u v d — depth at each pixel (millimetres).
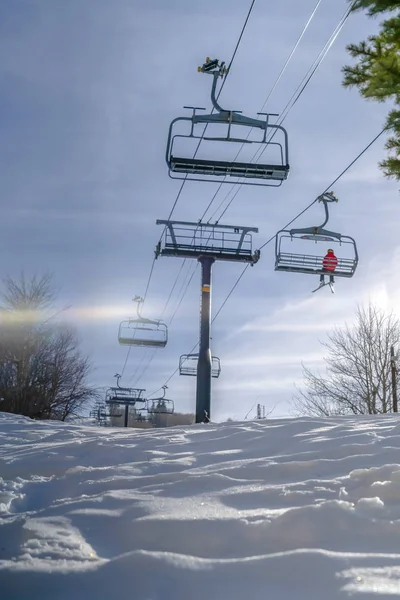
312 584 2658
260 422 8359
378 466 4664
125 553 3072
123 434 8477
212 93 14891
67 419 29844
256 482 4508
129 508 3934
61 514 3979
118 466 5504
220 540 3307
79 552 3254
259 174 15258
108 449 6434
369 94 5832
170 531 3441
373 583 2559
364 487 3928
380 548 3057
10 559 3193
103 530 3621
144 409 36719
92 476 5211
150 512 3797
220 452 5910
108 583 2818
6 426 10867
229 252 21953
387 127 6137
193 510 3779
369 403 32969
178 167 15117
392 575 2633
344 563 2781
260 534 3307
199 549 3262
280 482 4469
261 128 15086
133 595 2715
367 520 3324
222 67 14703
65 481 5176
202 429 8461
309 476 4598
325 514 3373
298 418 8492
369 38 5828
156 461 5680
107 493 4395
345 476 4379
